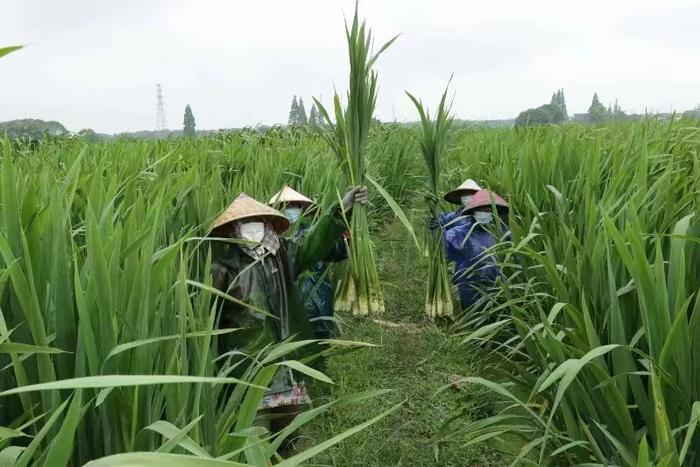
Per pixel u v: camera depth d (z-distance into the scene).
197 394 2.17
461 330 5.60
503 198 6.14
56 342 2.11
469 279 5.73
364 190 4.69
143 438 2.07
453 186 9.91
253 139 11.33
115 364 2.04
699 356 2.51
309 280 4.70
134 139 11.17
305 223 5.28
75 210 3.89
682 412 2.53
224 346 3.64
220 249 3.97
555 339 2.85
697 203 3.49
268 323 3.59
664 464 1.81
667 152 5.89
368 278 4.91
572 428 2.84
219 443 2.18
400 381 4.71
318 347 4.19
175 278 3.19
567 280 3.87
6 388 2.18
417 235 9.32
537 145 6.66
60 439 1.39
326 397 4.40
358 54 4.61
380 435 3.88
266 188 6.14
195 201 4.24
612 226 2.62
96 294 2.09
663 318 2.55
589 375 2.82
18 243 2.29
